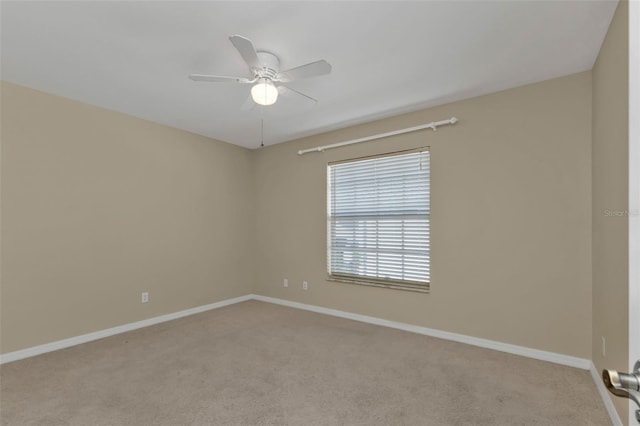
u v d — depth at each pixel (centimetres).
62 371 250
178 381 233
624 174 158
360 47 220
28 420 188
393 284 355
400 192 355
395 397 212
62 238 302
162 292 379
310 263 429
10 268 272
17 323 274
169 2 175
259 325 362
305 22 192
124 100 311
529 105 278
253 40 210
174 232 394
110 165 337
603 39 208
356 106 326
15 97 276
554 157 267
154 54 228
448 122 313
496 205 293
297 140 444
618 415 175
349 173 396
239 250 474
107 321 330
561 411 196
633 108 117
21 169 279
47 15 185
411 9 181
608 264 197
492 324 294
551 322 266
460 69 252
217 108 331
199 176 423
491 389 221
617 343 177
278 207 465
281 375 242
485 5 179
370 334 332
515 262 283
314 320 381
